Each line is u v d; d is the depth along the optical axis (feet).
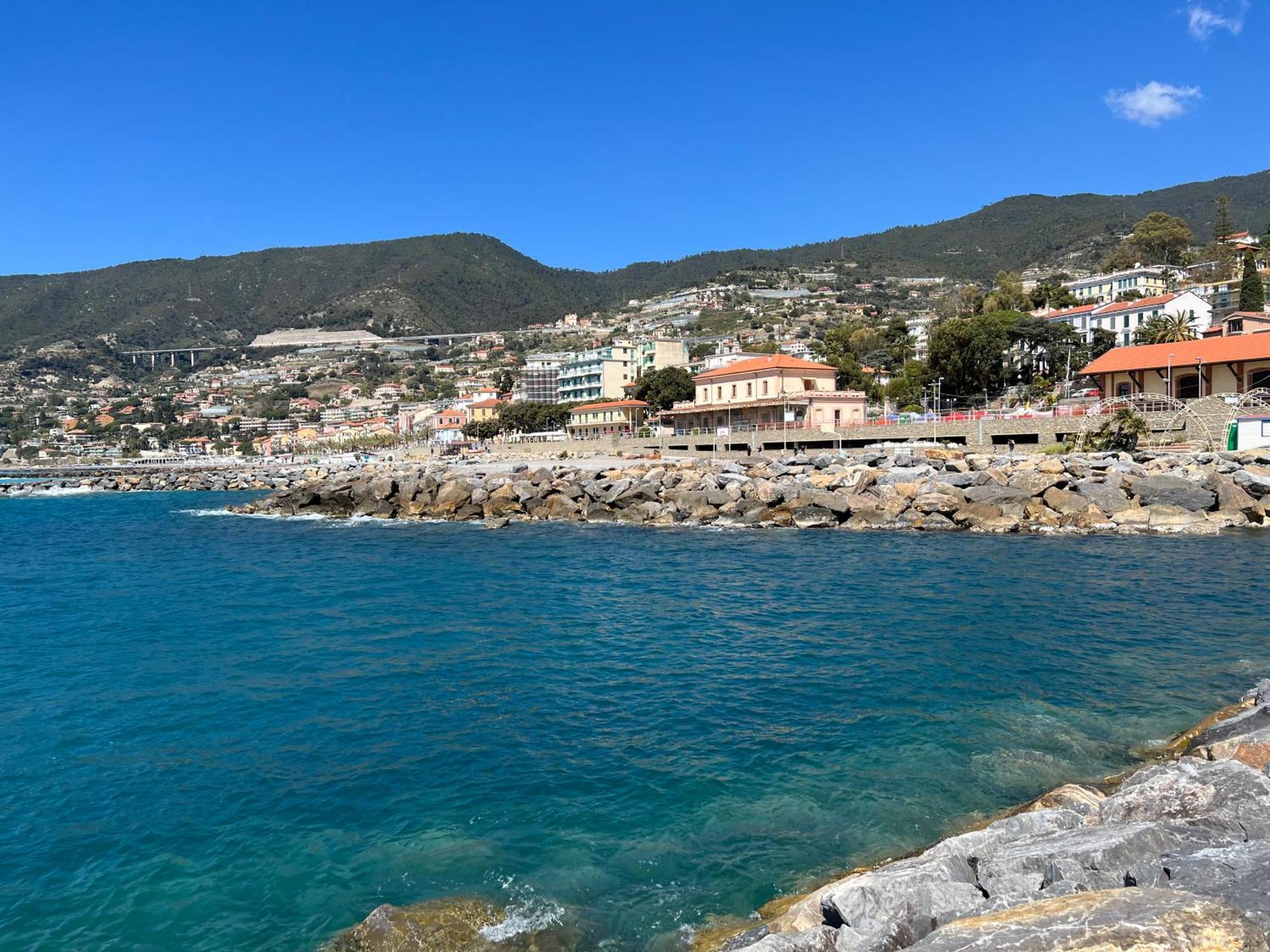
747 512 192.03
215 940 40.04
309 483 292.40
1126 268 578.66
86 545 198.70
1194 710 64.90
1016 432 229.25
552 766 58.85
